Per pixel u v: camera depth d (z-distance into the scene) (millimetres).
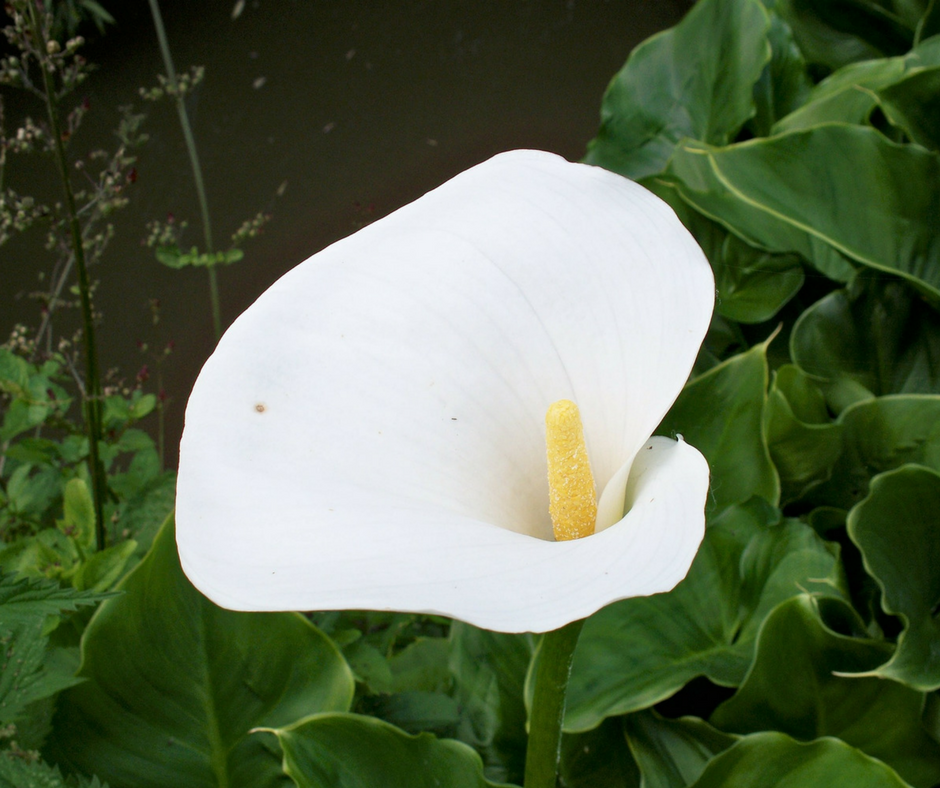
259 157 2350
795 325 993
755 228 1059
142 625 739
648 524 534
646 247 626
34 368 919
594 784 781
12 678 647
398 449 589
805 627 752
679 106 1280
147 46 2697
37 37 796
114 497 951
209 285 2020
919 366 969
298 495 555
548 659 596
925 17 1183
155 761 727
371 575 520
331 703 739
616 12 2760
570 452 599
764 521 826
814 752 703
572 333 633
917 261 898
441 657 906
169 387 1800
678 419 877
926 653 758
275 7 2908
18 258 2051
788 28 1231
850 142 886
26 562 788
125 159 872
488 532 553
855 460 904
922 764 776
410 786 706
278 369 588
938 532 811
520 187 655
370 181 2254
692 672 766
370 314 614
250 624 751
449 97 2521
